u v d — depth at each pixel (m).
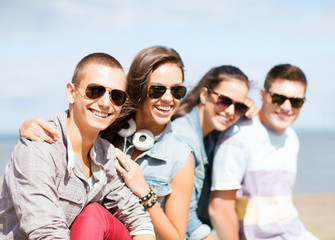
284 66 3.89
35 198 2.15
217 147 3.79
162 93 3.01
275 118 3.84
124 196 2.69
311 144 46.31
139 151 3.11
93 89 2.40
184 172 3.13
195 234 3.57
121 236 2.51
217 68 3.74
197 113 3.71
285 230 3.78
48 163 2.27
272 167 3.85
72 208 2.45
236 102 3.62
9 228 2.32
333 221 6.85
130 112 3.08
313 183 15.29
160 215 2.88
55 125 2.47
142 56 3.05
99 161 2.62
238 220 3.83
